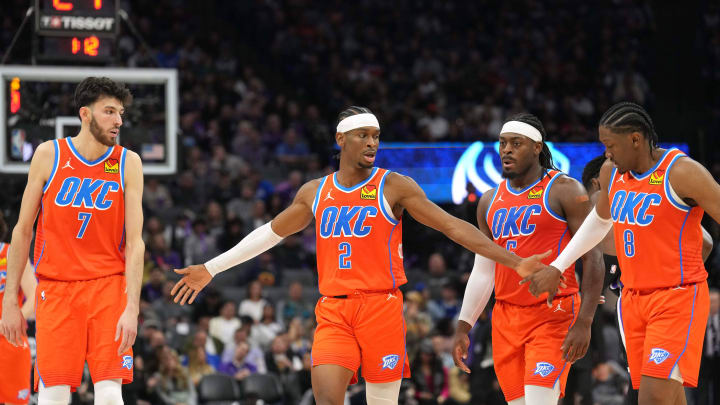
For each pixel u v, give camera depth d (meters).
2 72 11.89
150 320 13.74
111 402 6.57
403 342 6.97
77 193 6.72
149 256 16.33
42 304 6.71
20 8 22.55
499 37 26.44
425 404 14.06
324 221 6.95
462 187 19.61
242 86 23.28
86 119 6.75
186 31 24.33
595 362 12.45
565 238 7.33
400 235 7.02
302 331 14.97
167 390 13.08
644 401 6.45
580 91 25.44
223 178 19.48
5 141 12.04
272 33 25.98
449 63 25.45
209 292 15.38
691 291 6.48
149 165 12.49
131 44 22.55
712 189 6.29
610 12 27.00
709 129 24.05
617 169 6.79
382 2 26.59
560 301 7.25
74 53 12.07
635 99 24.64
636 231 6.59
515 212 7.39
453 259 18.91
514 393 7.46
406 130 22.83
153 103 12.48
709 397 12.62
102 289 6.71
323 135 22.33
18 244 6.68
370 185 6.91
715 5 25.94
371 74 24.83
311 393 13.70
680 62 24.78
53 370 6.62
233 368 14.39
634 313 6.73
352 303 6.84
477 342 13.23
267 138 22.14
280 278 17.61
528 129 7.34
